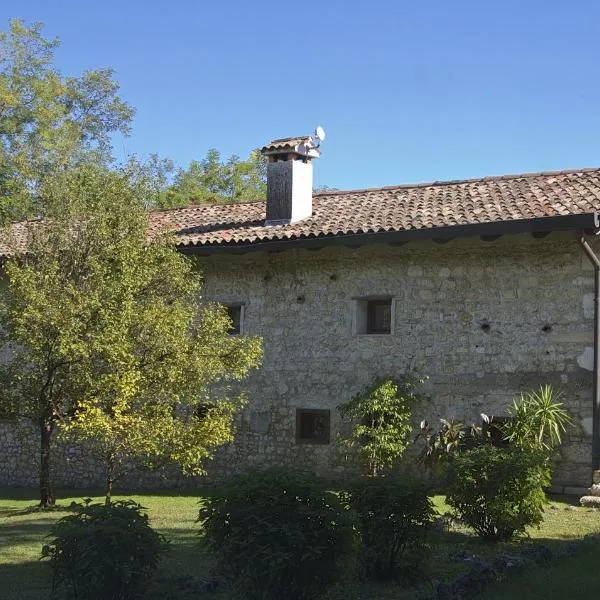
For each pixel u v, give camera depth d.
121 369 11.97
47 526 11.13
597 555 8.56
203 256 15.96
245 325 15.63
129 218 13.03
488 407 13.50
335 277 14.94
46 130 29.94
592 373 12.77
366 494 7.63
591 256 12.84
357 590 7.36
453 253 14.00
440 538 9.02
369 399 13.88
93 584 6.50
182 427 12.45
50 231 12.83
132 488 16.14
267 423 15.23
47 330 12.05
